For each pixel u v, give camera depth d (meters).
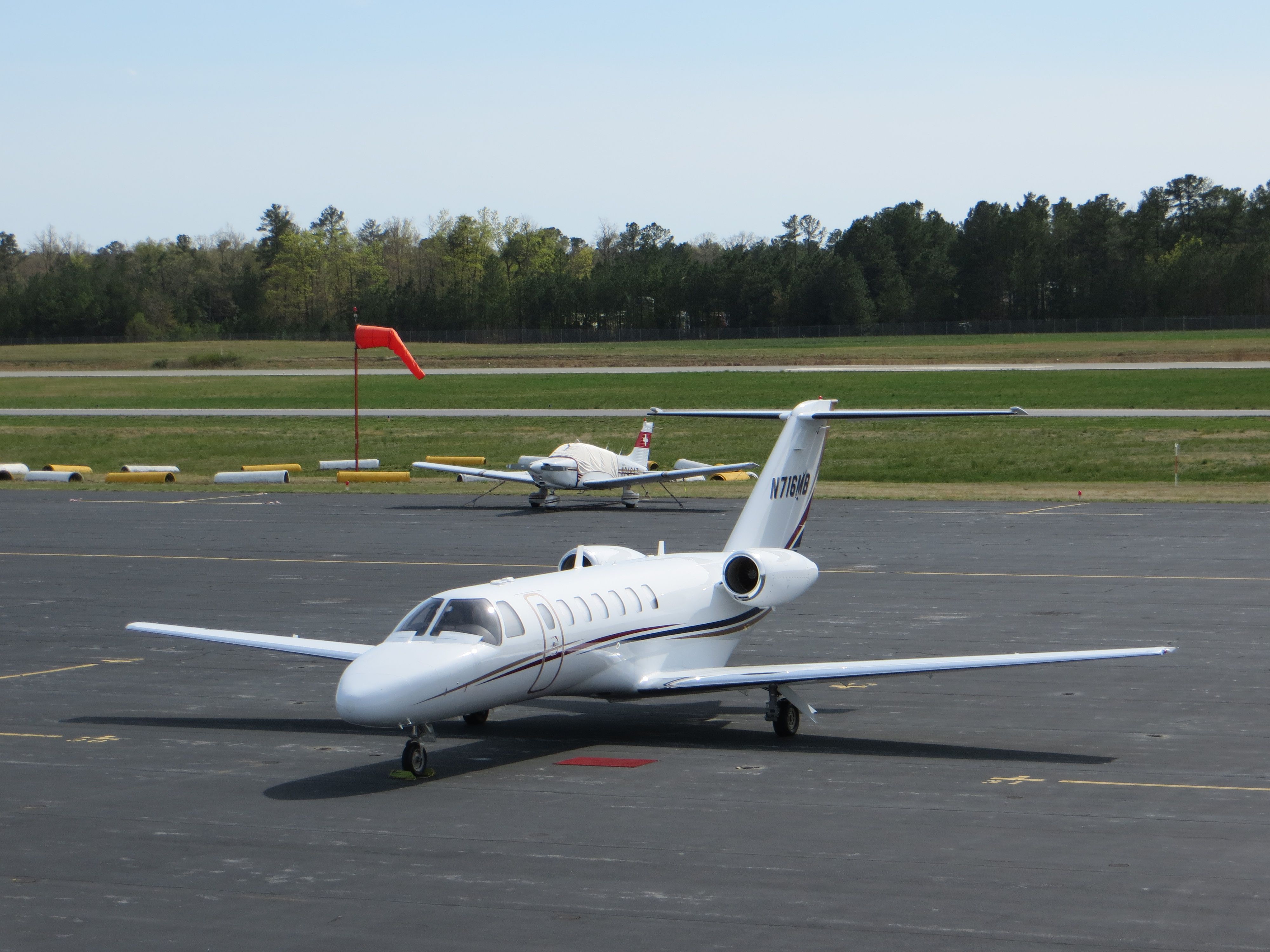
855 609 68.00
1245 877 28.80
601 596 42.62
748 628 47.88
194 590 77.94
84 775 39.97
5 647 62.72
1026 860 30.19
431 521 111.50
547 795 36.88
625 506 121.12
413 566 86.06
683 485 143.12
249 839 32.97
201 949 25.73
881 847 31.34
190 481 155.00
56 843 32.88
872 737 43.94
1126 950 24.80
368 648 44.91
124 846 32.53
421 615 40.09
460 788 37.72
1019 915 26.69
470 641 38.34
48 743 44.38
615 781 38.38
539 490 119.75
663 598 44.38
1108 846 31.17
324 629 65.62
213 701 51.41
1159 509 111.06
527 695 40.03
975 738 43.28
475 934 26.27
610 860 30.73
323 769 40.53
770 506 50.66
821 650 58.09
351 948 25.69
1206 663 54.44
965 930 25.91
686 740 44.00
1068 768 39.03
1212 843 31.30
